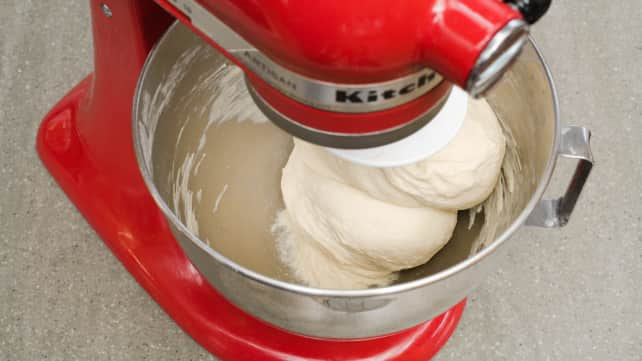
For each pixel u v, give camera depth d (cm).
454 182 90
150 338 111
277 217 108
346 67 55
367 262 97
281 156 112
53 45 137
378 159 69
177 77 93
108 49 92
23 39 137
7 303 113
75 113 115
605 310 113
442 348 111
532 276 116
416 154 70
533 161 88
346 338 85
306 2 52
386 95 57
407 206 94
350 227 93
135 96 83
